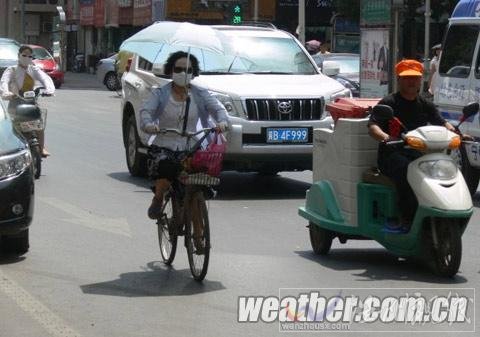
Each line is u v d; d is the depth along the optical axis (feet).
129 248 35.37
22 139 33.60
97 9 225.97
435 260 30.83
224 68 50.88
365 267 32.30
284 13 178.70
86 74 229.04
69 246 35.60
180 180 29.86
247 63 51.47
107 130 84.79
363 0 89.81
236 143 46.93
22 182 32.17
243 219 41.88
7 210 31.78
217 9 176.55
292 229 39.60
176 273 31.24
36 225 39.70
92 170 57.93
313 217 33.91
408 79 31.48
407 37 140.97
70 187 50.65
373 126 30.81
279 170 49.60
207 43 32.76
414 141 29.94
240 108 47.19
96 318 25.93
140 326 25.17
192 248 30.04
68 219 41.16
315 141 34.63
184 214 30.22
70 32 254.88
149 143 30.96
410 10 131.54
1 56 105.81
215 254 34.35
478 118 47.21
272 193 50.11
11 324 25.38
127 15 200.95
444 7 132.36
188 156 29.30
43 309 26.86
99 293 28.66
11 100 53.11
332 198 33.30
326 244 34.09
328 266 32.45
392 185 30.96
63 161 61.98
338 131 32.91
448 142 30.01
